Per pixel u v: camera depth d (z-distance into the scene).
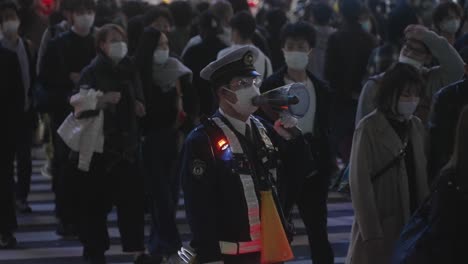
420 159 11.59
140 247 14.25
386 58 17.83
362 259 11.59
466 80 11.77
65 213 14.02
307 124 13.27
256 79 9.66
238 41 16.41
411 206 11.67
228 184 9.41
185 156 9.52
